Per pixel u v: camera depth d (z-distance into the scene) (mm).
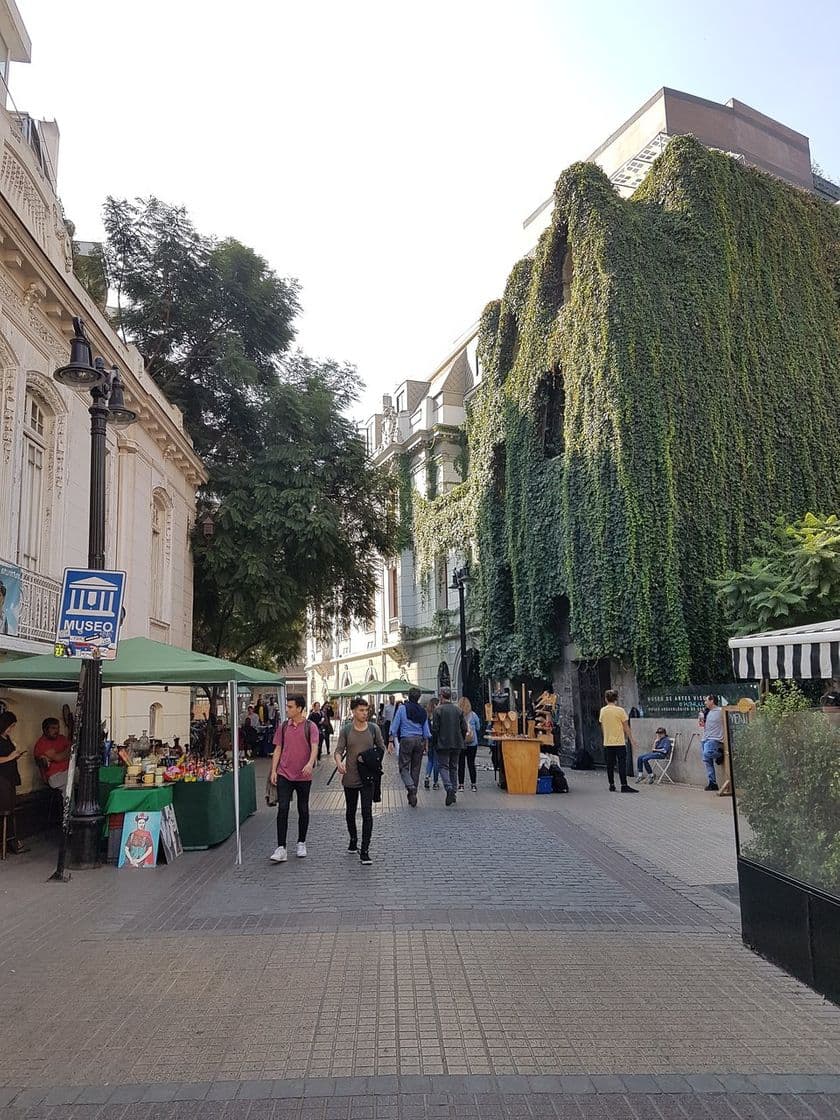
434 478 37938
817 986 4766
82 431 13703
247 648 27906
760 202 23203
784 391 22078
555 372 23781
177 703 19719
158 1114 3447
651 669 19047
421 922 6250
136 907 6883
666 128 28391
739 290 22047
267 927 6180
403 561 40812
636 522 19641
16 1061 3953
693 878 7766
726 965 5270
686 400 20625
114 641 8461
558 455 23578
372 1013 4484
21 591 10781
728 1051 4012
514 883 7562
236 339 23594
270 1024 4348
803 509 21609
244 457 24547
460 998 4695
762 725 5438
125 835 8664
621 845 9469
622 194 28797
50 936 6055
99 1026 4352
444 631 35281
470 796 14516
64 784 10961
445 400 37938
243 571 21328
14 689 11008
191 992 4832
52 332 12547
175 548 20172
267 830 11062
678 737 16703
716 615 19672
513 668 25281
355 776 8820
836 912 4562
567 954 5488
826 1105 3510
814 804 4805
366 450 25766
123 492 16219
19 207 11453
